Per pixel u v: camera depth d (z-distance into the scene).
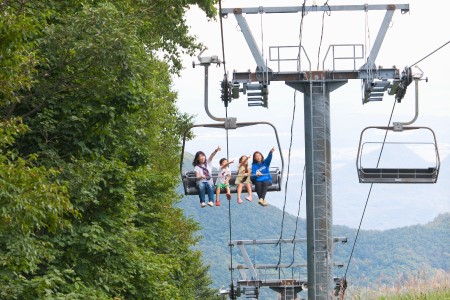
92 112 36.56
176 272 61.50
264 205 41.59
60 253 35.38
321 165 41.44
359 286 55.16
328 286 41.50
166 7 53.69
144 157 41.72
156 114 54.53
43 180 26.47
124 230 39.62
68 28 33.81
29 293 30.64
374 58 40.88
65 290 33.94
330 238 41.62
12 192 25.75
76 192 35.50
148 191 54.50
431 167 40.53
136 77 34.66
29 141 36.16
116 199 38.97
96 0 39.06
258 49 40.53
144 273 41.38
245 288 65.38
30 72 27.95
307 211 41.78
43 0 34.81
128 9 41.19
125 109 37.03
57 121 36.28
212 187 41.59
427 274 54.41
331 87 41.28
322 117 41.28
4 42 25.73
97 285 37.47
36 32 27.52
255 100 41.41
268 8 39.88
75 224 36.88
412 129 40.47
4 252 29.27
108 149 39.75
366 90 41.41
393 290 53.69
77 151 37.38
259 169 41.34
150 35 58.88
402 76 40.19
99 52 33.34
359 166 40.91
